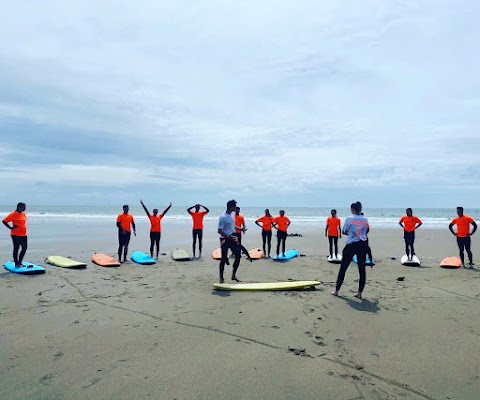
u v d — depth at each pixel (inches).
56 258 428.8
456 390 137.9
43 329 198.5
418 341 186.5
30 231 852.0
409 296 279.4
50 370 150.2
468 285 321.7
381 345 181.0
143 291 289.3
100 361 159.0
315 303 255.9
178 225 1149.1
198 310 236.1
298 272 384.2
